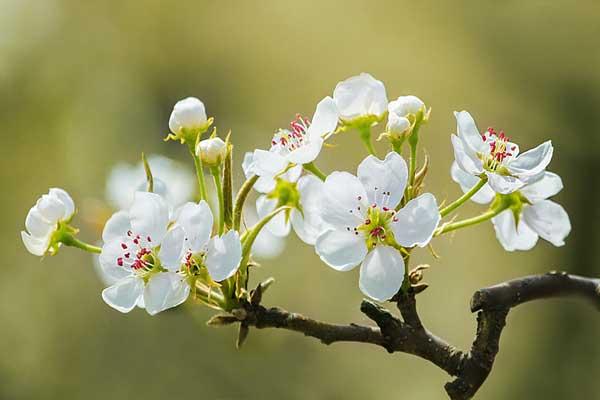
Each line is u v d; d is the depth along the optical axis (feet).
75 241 3.08
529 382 7.82
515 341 7.97
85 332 7.12
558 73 9.11
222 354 6.36
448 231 3.04
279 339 4.15
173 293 2.99
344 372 6.93
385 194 2.98
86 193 8.04
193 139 3.05
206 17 9.55
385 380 7.22
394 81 9.59
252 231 3.00
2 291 7.27
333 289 6.59
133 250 3.00
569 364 7.79
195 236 2.98
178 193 3.54
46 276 7.33
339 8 9.70
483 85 9.36
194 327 6.38
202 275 2.98
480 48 9.43
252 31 9.59
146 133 8.58
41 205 3.07
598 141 8.77
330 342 2.99
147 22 9.28
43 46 8.70
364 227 2.98
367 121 3.03
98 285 7.22
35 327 7.22
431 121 9.30
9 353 7.15
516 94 9.26
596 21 9.13
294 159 3.01
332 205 2.98
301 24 9.70
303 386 6.48
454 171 3.07
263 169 3.01
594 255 8.34
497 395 7.86
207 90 9.46
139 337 6.84
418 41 9.57
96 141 8.32
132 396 6.72
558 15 9.10
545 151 3.00
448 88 9.45
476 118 9.33
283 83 9.62
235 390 6.36
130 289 3.00
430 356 2.98
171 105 9.16
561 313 7.93
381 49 9.64
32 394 7.06
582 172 8.72
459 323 8.13
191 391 6.52
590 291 3.01
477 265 8.25
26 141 8.22
